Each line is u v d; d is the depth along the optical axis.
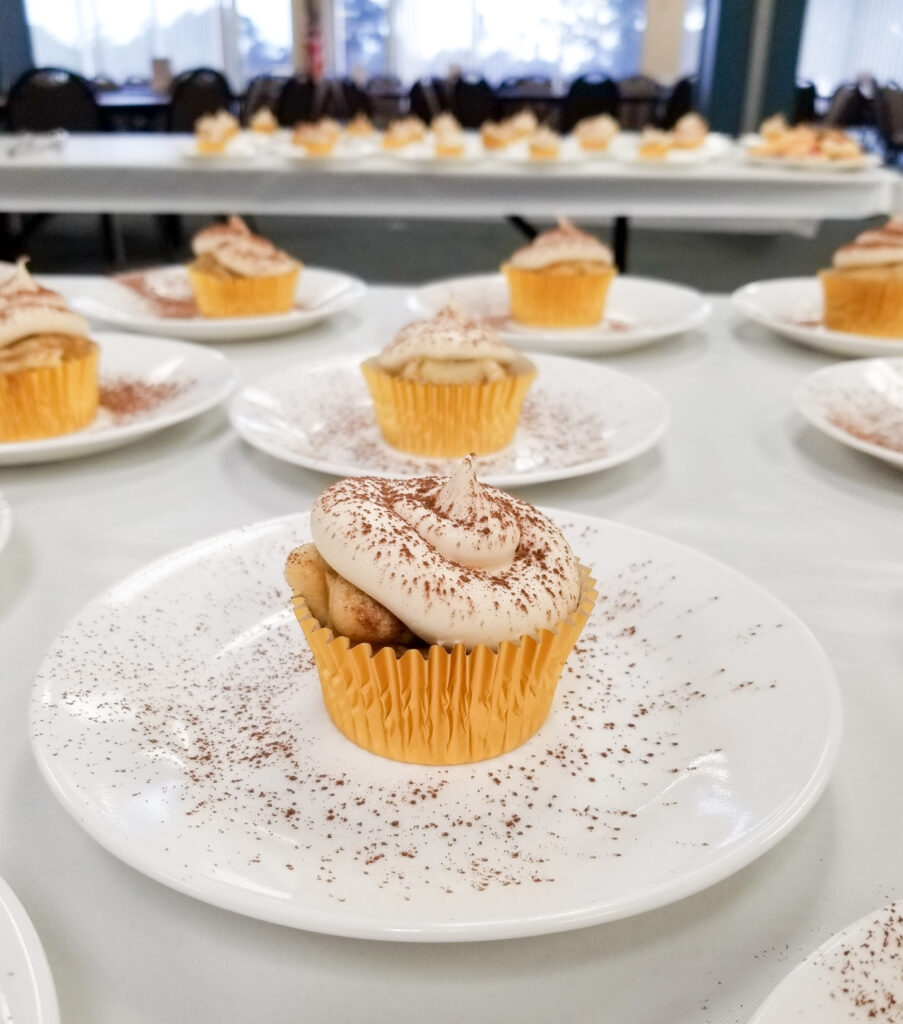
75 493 0.32
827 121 1.99
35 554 0.28
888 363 0.40
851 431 0.35
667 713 0.21
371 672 0.19
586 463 0.31
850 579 0.27
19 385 0.34
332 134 0.98
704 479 0.33
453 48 3.27
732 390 0.43
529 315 0.51
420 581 0.19
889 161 1.78
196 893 0.15
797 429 0.38
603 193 0.93
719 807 0.17
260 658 0.23
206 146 0.96
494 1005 0.15
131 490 0.32
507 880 0.16
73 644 0.22
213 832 0.17
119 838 0.16
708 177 0.92
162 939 0.16
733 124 2.51
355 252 1.92
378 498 0.22
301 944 0.16
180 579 0.25
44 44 3.11
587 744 0.20
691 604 0.24
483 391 0.33
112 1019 0.14
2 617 0.24
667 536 0.29
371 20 3.25
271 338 0.50
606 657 0.23
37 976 0.13
